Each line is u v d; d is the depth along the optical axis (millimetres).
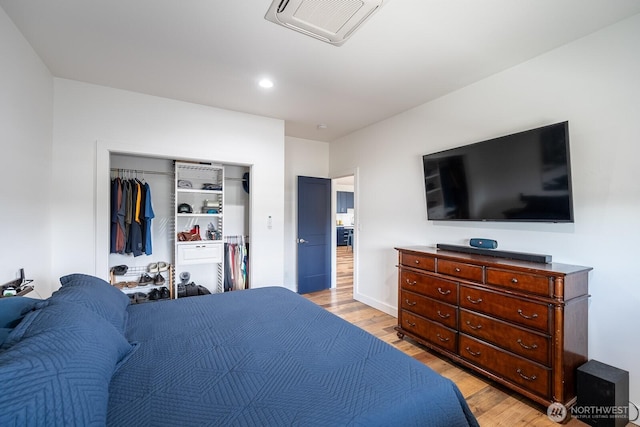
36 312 1142
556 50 2158
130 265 3490
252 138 3621
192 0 1675
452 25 1891
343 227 10680
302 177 4719
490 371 2156
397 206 3631
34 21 1861
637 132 1797
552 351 1813
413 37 2025
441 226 3074
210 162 3607
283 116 3699
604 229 1937
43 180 2426
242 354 1326
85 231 2740
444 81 2703
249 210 3836
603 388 1729
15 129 1937
